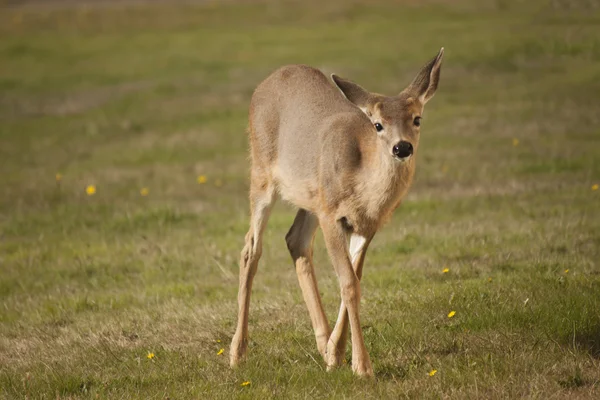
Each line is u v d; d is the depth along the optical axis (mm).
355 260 18938
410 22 83875
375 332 20188
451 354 18328
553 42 67312
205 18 96188
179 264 29922
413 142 17766
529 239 27969
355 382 17266
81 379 19125
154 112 62031
